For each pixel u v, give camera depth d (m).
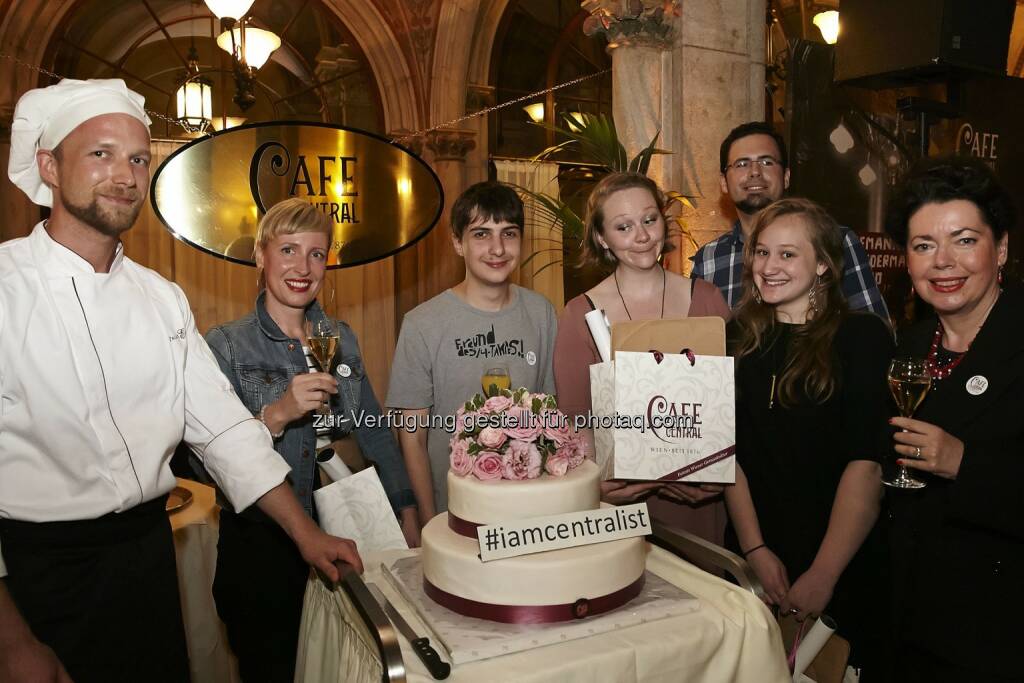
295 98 7.75
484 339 2.33
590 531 1.39
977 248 1.61
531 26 8.04
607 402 1.73
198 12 7.02
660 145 3.94
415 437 2.32
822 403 1.91
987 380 1.58
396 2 7.31
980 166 1.63
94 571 1.50
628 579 1.41
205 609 2.46
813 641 1.56
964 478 1.50
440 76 7.39
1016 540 1.54
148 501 1.59
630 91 3.89
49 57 6.18
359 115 7.93
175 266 6.71
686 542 1.67
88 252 1.51
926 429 1.52
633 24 3.82
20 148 1.48
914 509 1.69
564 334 2.26
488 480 1.41
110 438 1.50
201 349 1.73
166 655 1.61
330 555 1.56
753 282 2.06
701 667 1.34
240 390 2.04
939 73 3.40
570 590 1.32
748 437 2.00
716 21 3.93
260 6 7.34
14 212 5.98
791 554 1.93
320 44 7.71
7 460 1.45
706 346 1.82
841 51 3.57
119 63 6.84
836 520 1.86
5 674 1.27
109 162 1.44
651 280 2.26
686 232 3.74
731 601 1.45
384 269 7.59
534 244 7.68
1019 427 1.53
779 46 6.66
